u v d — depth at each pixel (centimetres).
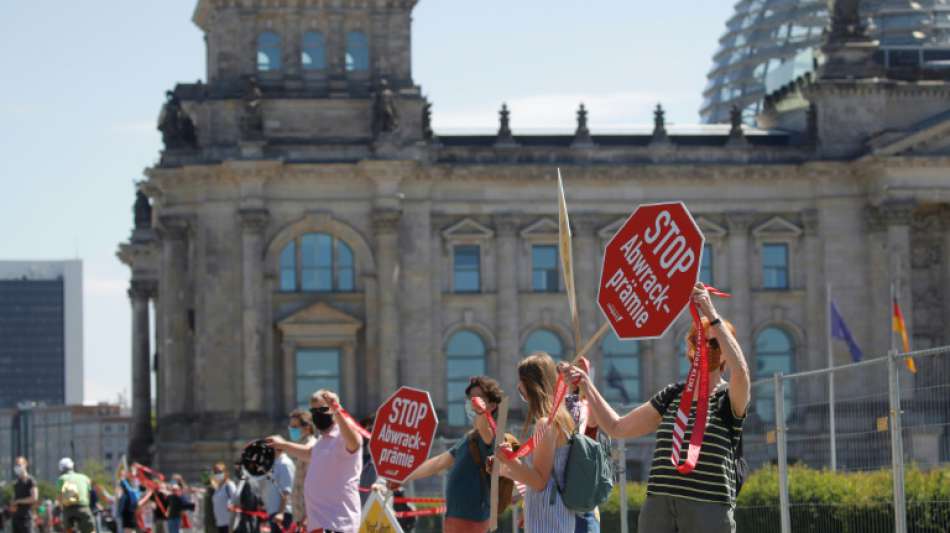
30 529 10425
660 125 19338
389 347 18550
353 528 5197
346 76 19000
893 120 19300
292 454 5444
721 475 3609
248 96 18375
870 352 19025
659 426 3703
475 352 19112
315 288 18712
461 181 19012
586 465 4012
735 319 19200
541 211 19112
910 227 19225
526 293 19138
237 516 9781
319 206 18675
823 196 19200
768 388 19088
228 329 18575
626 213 19200
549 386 4088
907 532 5559
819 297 19212
